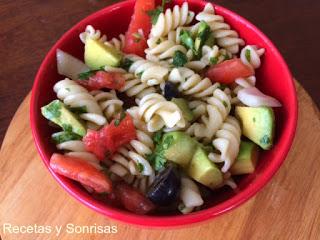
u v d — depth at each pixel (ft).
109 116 0.72
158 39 0.79
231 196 0.67
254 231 0.72
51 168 0.65
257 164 0.70
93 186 0.64
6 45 1.01
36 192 0.77
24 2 1.07
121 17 0.83
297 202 0.75
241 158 0.69
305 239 0.71
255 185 0.63
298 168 0.78
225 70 0.74
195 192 0.66
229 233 0.72
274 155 0.66
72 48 0.80
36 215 0.75
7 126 0.93
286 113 0.71
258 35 0.77
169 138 0.67
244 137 0.72
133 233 0.72
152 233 0.72
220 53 0.77
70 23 1.04
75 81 0.75
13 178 0.78
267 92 0.78
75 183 0.66
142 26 0.81
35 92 0.71
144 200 0.66
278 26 1.02
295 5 1.05
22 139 0.83
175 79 0.73
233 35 0.80
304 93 0.86
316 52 0.99
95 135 0.67
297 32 1.02
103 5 1.05
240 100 0.73
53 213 0.75
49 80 0.75
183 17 0.79
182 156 0.66
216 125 0.70
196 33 0.78
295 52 0.99
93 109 0.71
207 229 0.72
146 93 0.75
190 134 0.70
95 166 0.67
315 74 0.97
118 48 0.81
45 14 1.05
